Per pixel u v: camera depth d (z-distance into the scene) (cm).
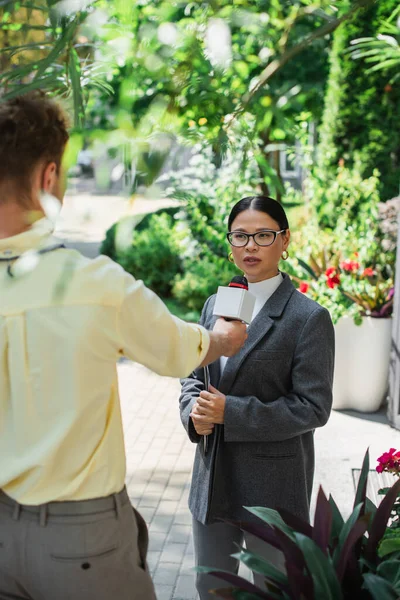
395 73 762
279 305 232
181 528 386
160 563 352
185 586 332
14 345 144
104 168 131
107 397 150
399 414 500
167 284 879
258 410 221
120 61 193
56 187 148
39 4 178
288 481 228
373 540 172
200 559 238
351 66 780
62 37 164
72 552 145
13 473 145
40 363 143
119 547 151
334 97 799
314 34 215
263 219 233
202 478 236
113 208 129
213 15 176
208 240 816
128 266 887
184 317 785
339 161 799
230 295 177
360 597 160
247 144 198
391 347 506
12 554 149
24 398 144
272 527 173
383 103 779
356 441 482
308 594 149
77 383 143
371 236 597
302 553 158
